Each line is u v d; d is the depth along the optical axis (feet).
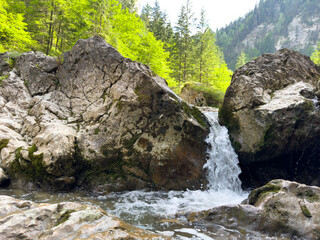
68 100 28.99
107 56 28.14
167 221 15.52
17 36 46.32
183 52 104.73
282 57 29.94
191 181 23.76
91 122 25.86
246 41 440.04
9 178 21.85
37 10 56.65
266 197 14.89
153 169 23.67
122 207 18.40
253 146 24.13
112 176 23.02
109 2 53.83
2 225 10.28
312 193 14.38
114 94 26.21
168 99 25.04
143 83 25.82
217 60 115.85
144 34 64.64
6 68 32.83
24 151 22.48
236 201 20.86
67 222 10.89
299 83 26.91
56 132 22.76
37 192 20.57
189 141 24.88
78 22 56.85
